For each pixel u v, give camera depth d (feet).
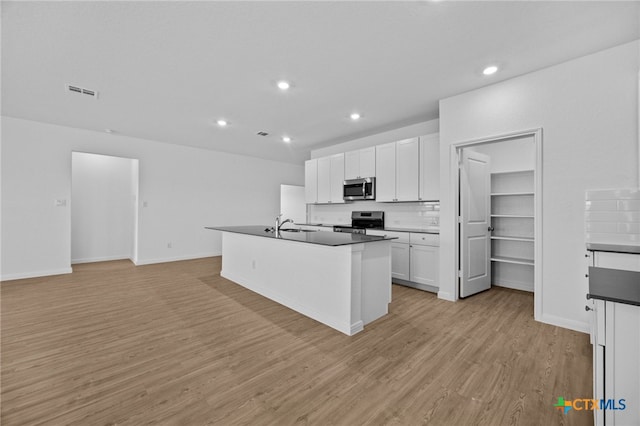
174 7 6.06
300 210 29.35
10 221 13.53
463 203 11.11
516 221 12.89
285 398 5.27
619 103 7.43
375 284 9.10
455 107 10.61
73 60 8.22
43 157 14.29
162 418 4.73
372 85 9.82
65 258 15.08
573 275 8.18
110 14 6.28
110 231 19.47
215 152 21.02
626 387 3.48
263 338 7.74
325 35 7.04
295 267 10.00
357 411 4.93
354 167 16.49
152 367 6.27
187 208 19.65
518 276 12.76
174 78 9.35
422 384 5.71
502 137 9.45
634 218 7.28
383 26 6.68
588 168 7.89
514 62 8.27
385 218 16.15
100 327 8.39
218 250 21.16
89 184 18.66
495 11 6.14
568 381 5.79
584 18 6.33
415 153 13.41
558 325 8.46
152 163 18.04
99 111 12.52
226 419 4.72
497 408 5.02
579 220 8.05
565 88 8.23
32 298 11.03
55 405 5.01
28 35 7.02
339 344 7.40
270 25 6.66
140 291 12.13
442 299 11.18
